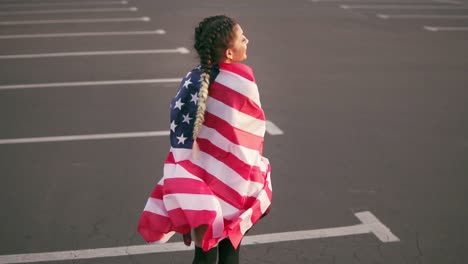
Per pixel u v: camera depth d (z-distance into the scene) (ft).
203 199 10.09
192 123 10.36
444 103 27.91
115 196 18.03
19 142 22.47
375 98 28.60
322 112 26.32
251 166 10.53
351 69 34.27
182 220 10.14
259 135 10.61
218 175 10.39
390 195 18.25
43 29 45.83
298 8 57.06
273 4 59.26
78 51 38.17
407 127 24.53
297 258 14.75
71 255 14.85
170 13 53.01
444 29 46.96
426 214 17.04
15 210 17.12
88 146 22.07
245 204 10.66
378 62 36.04
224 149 10.39
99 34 43.78
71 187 18.62
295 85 30.71
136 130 23.75
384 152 21.77
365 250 15.12
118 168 20.10
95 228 16.15
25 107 26.66
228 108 10.28
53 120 24.94
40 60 35.73
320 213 17.07
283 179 19.34
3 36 43.19
